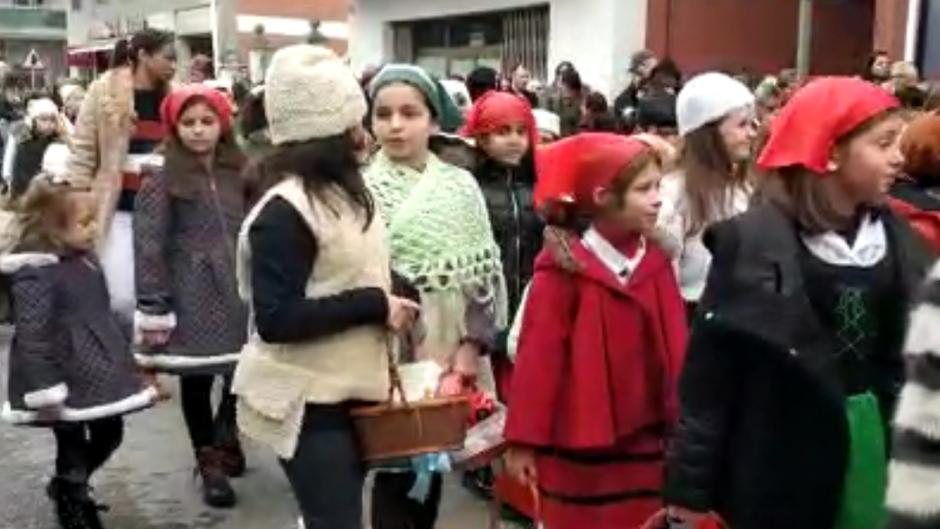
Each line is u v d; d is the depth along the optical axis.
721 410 2.70
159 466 5.79
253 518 5.09
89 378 4.67
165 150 5.17
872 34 14.82
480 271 3.87
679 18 16.25
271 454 5.88
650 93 8.96
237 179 5.19
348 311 3.11
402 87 3.85
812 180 2.65
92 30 42.59
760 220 2.68
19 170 10.29
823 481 2.61
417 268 3.75
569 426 3.36
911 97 6.64
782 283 2.60
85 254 4.77
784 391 2.61
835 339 2.64
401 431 3.19
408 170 3.88
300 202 3.09
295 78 3.11
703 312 2.71
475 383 3.83
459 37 20.94
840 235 2.69
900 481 1.88
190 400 5.28
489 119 5.11
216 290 5.07
